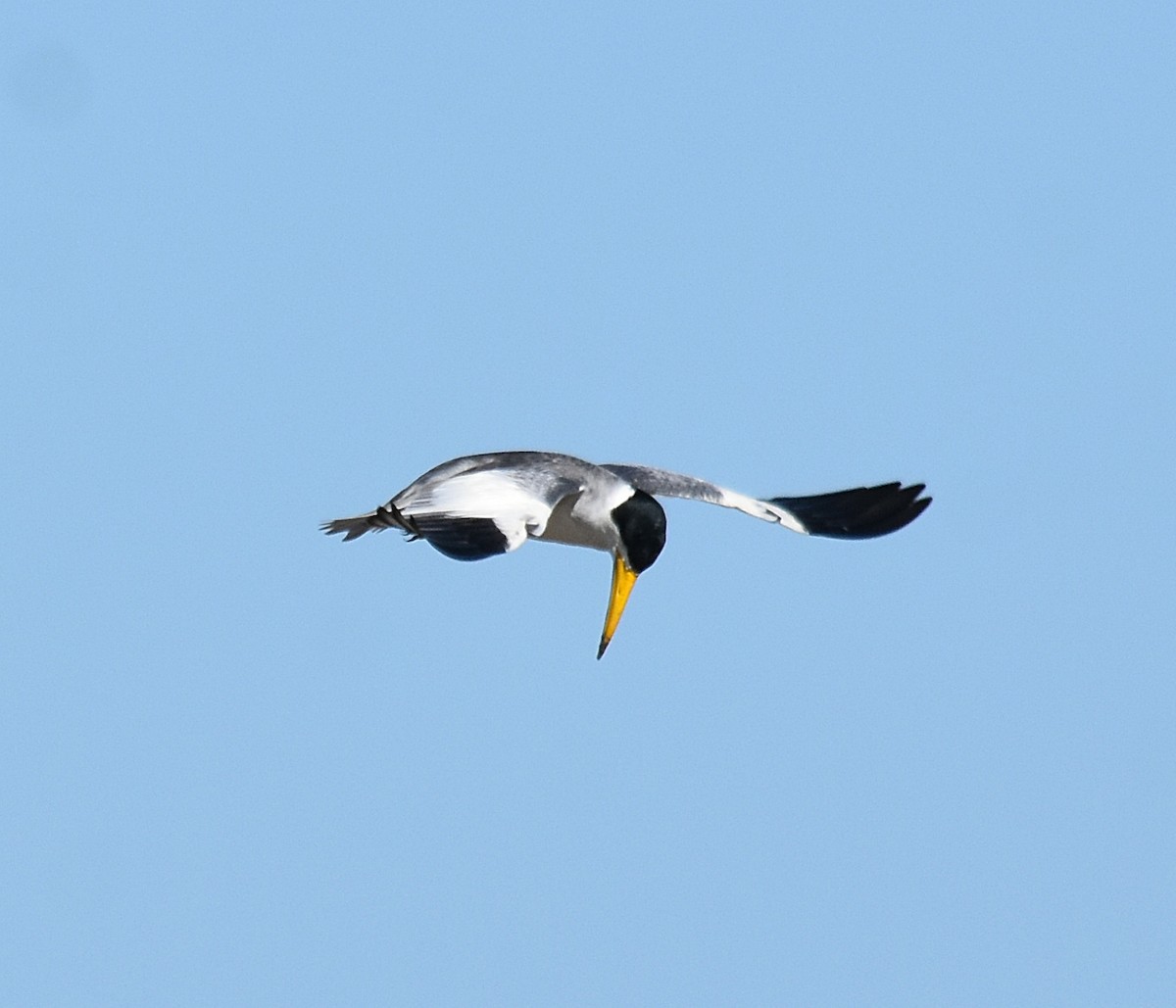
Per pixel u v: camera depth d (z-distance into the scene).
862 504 21.22
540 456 19.38
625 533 19.42
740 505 20.72
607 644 19.50
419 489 17.89
